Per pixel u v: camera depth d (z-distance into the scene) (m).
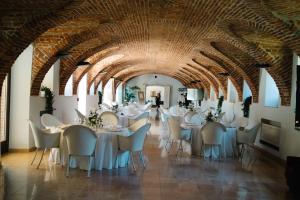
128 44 11.72
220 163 8.15
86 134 6.24
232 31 7.91
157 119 21.31
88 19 7.61
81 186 5.73
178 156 8.83
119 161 7.25
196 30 8.80
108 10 7.06
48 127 8.09
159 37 10.59
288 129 8.38
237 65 10.89
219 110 14.70
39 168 6.91
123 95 29.84
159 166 7.54
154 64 20.50
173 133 9.37
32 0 5.25
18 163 7.29
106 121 10.04
